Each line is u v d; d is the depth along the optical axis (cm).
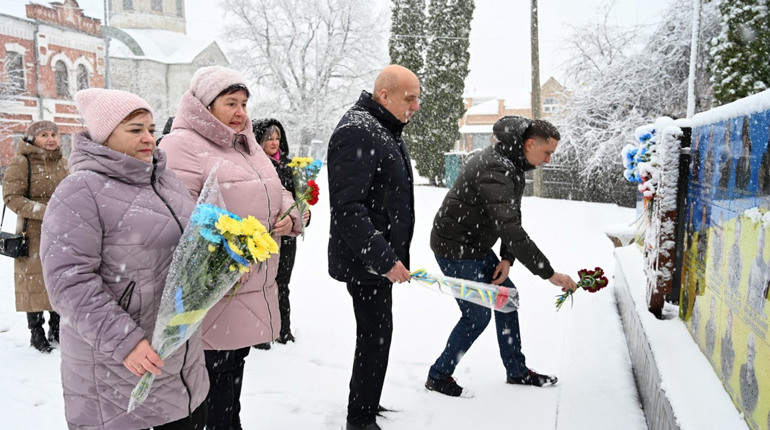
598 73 1856
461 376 395
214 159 270
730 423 211
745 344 216
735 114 240
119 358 188
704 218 295
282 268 450
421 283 326
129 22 4925
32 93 3073
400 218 304
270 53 3316
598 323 468
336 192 284
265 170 295
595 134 1734
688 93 1530
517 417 331
